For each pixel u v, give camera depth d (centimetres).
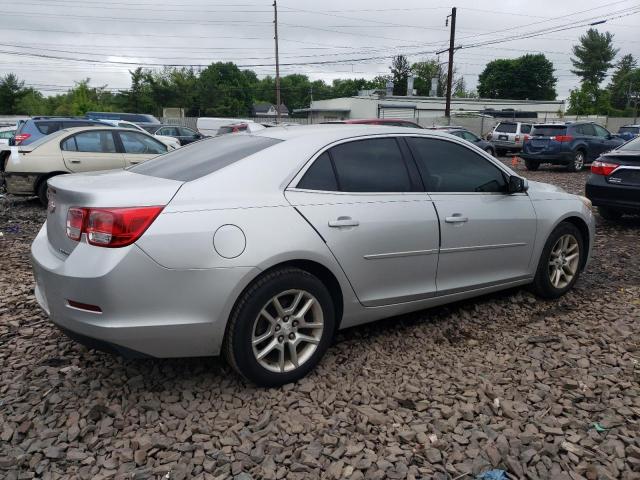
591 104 6662
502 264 441
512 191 439
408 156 395
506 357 376
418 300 393
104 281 280
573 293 512
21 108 5784
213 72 9094
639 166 748
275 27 3931
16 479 253
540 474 257
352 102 5594
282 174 336
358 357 374
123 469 261
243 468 261
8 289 508
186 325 296
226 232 302
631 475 258
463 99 5700
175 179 325
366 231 352
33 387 331
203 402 317
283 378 329
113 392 326
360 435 287
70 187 313
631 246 700
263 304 313
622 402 318
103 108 5662
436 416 303
